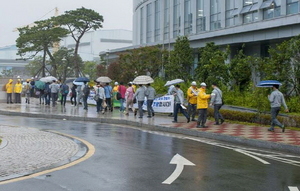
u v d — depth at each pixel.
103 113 25.06
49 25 53.97
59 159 10.48
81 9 51.62
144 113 25.83
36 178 8.45
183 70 33.94
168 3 48.53
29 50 52.66
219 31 33.22
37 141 13.40
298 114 19.52
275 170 9.72
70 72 66.31
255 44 32.56
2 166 9.45
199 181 8.41
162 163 10.30
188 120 20.25
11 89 34.88
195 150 12.59
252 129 17.50
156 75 37.78
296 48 20.53
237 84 27.52
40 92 34.72
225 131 16.69
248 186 8.07
